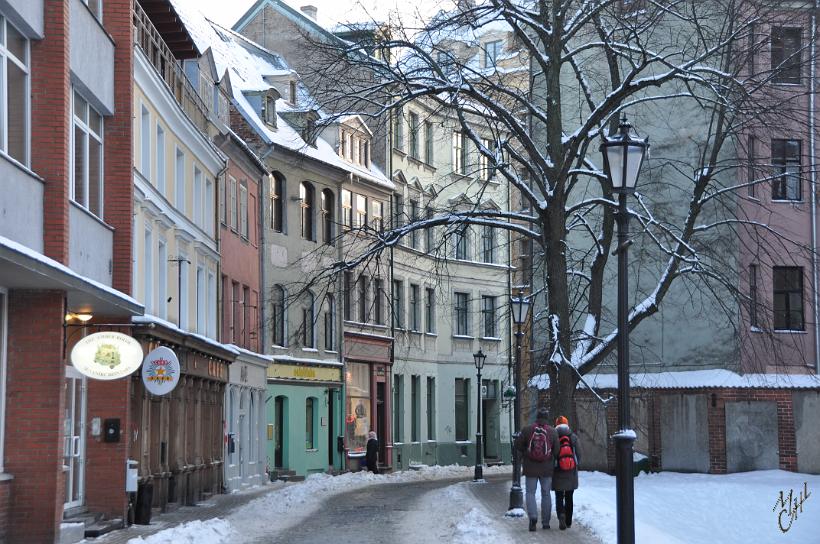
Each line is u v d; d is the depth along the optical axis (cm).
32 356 2011
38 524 1994
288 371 5012
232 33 5647
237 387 4312
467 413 6831
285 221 5103
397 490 3872
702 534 2717
